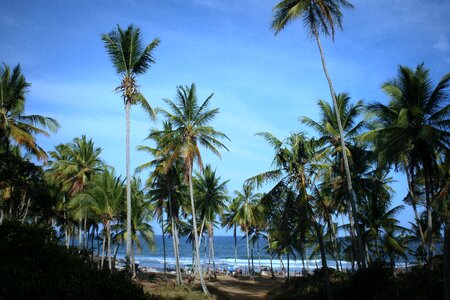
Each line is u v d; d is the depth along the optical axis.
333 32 20.30
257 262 100.19
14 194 29.81
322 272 31.66
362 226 32.88
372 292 18.88
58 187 36.09
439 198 20.84
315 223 21.56
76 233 51.16
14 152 30.31
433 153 19.14
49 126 26.09
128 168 21.98
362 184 27.42
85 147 38.44
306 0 20.14
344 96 26.31
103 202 32.94
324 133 26.47
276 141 22.14
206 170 39.78
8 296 6.30
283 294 30.77
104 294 7.91
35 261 7.33
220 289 36.12
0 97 23.00
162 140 28.59
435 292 17.19
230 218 54.28
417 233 38.22
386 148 19.30
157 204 40.34
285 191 22.05
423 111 18.53
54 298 6.83
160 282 38.97
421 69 19.69
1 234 7.88
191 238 57.19
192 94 27.84
